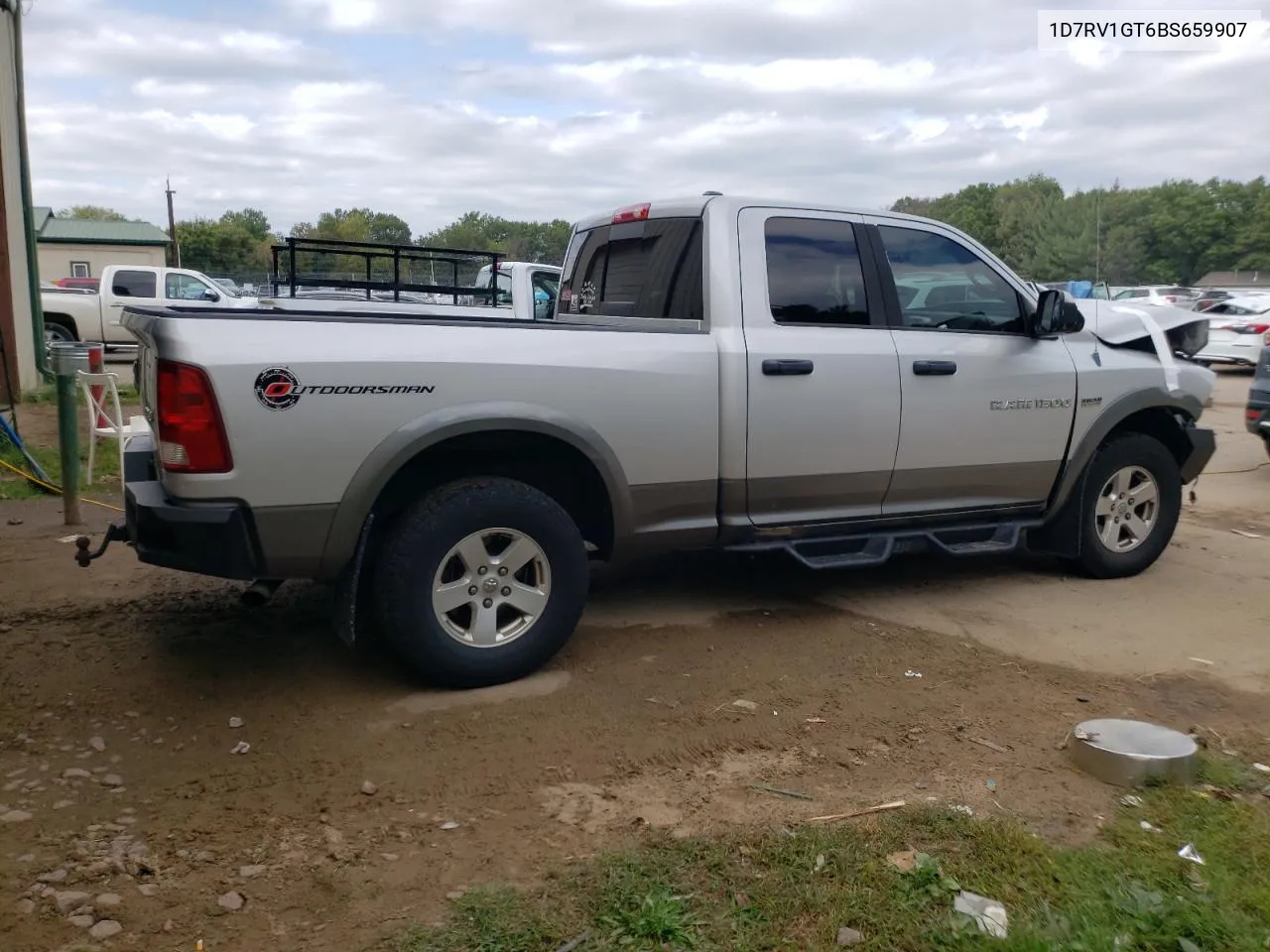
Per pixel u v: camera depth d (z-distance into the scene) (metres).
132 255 55.78
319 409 3.90
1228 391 17.56
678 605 5.57
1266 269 68.94
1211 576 6.37
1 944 2.63
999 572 6.35
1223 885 2.94
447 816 3.33
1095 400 5.79
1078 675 4.67
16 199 12.95
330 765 3.67
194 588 5.61
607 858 3.04
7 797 3.39
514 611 4.49
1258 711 4.33
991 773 3.68
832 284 5.09
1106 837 3.23
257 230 88.88
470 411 4.14
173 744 3.81
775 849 3.09
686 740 3.91
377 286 12.26
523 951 2.63
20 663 4.52
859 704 4.27
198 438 3.76
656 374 4.55
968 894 2.88
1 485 8.13
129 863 3.03
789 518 5.07
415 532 4.11
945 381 5.29
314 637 4.91
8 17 12.58
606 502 4.65
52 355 6.76
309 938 2.69
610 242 5.70
